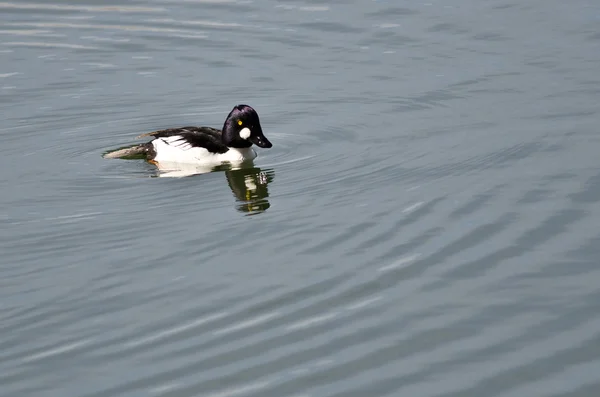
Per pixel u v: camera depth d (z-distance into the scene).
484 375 10.27
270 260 13.23
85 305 12.03
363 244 13.62
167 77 22.39
